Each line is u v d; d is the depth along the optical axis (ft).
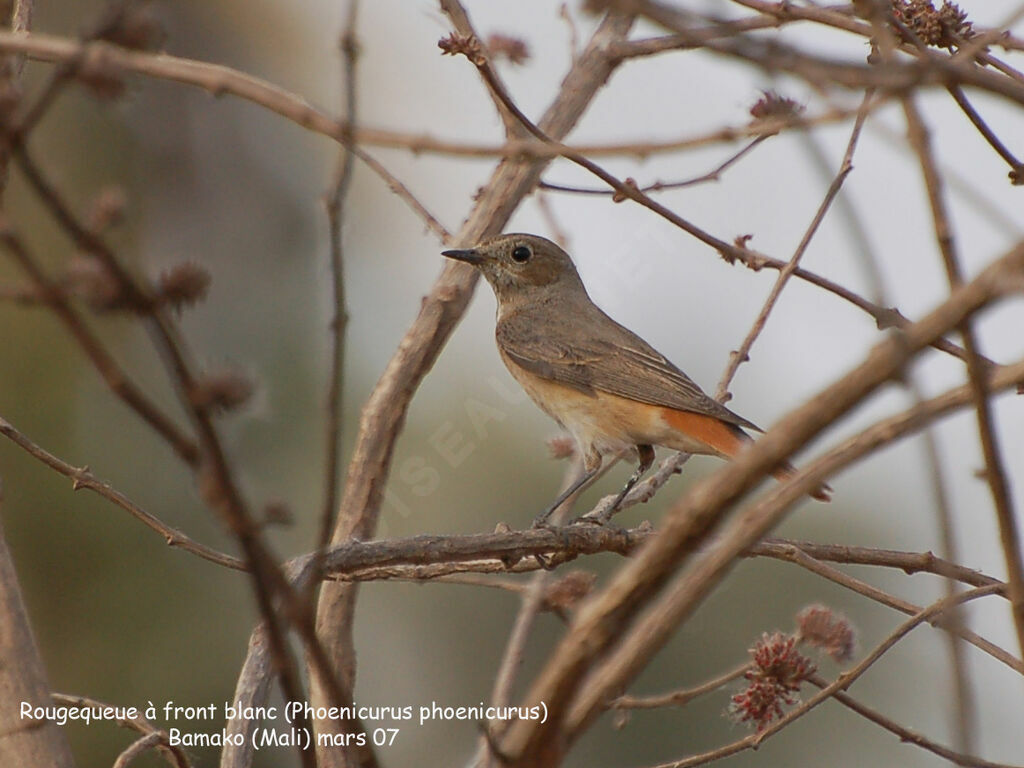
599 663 15.84
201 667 47.29
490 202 33.76
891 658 45.93
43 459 26.22
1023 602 16.10
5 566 22.30
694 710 44.98
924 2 26.73
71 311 13.33
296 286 60.75
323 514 15.79
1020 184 24.88
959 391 14.88
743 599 45.62
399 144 16.28
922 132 17.06
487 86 33.63
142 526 48.29
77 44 14.73
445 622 46.09
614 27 33.88
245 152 61.93
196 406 14.03
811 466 14.74
